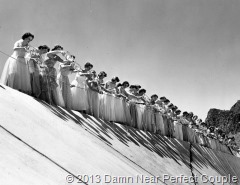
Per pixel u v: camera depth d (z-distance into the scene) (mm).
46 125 8555
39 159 6199
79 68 14109
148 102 20844
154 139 19438
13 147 6000
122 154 11961
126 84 17906
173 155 19359
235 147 43281
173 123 24438
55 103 12539
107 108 16500
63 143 8016
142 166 12578
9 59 11617
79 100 14203
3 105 8039
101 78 15969
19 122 7516
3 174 4789
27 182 4969
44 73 12250
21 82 11570
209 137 34125
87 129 11734
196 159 23375
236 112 75625
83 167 7258
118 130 15594
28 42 11805
